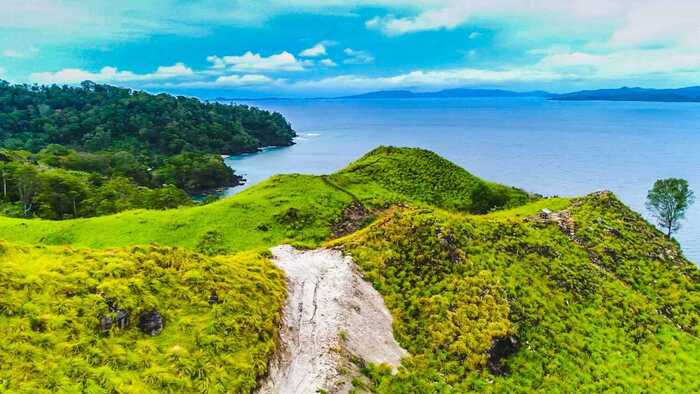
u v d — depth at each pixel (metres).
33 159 175.75
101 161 191.88
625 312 44.44
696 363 39.53
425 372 30.09
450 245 42.56
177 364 23.05
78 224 64.12
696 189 179.88
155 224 63.78
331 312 31.48
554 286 44.12
